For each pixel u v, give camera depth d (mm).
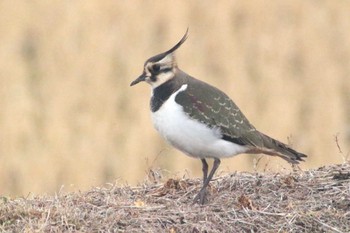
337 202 12695
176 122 12945
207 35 33312
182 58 31281
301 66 32375
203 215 12320
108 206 12672
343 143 27688
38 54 32312
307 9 35250
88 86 29828
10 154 25609
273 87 30156
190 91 13102
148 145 25938
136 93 29000
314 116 29203
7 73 30328
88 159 25391
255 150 13297
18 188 24359
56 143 26016
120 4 34562
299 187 13352
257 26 34312
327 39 33844
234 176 14062
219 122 13016
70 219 12078
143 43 32438
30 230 11688
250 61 32094
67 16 34156
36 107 28375
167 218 12242
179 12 34156
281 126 27672
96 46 31984
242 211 12438
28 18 34562
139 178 24641
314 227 12164
